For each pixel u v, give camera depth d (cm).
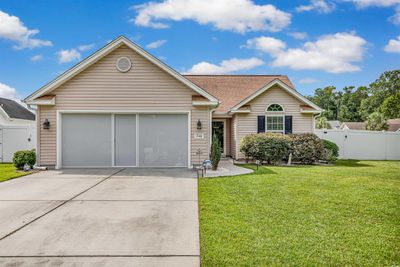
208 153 1278
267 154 1439
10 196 752
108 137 1280
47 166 1244
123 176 1054
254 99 1661
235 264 376
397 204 659
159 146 1289
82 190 821
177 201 698
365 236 470
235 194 756
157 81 1265
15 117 2473
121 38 1223
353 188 827
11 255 411
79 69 1225
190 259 397
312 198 712
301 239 456
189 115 1274
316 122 4441
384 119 4022
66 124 1270
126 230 507
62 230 507
